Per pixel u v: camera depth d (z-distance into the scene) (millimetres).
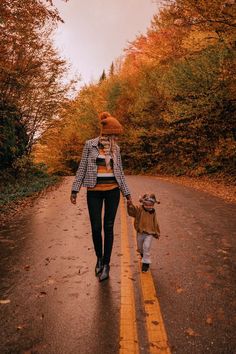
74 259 5199
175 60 18703
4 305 3729
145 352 2861
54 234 6766
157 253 5410
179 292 3980
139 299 3828
